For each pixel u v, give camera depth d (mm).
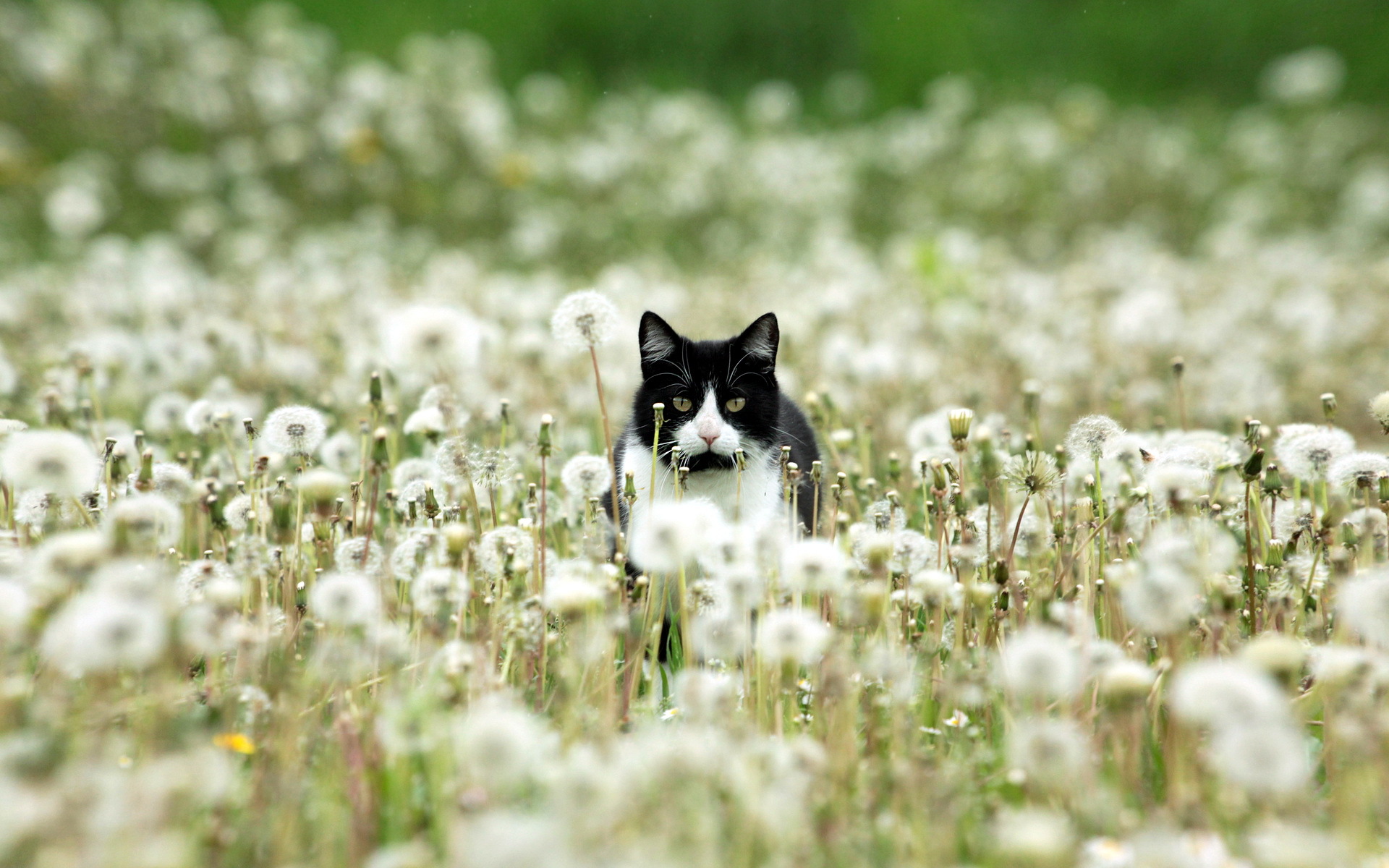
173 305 14070
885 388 12445
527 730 4348
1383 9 39219
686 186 26875
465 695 5098
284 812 4352
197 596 5656
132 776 4344
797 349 13906
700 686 4711
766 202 27422
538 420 10203
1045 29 39594
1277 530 6836
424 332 7555
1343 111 34406
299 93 27641
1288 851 3771
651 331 8656
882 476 9508
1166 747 5105
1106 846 4395
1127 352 14578
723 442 8250
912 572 6203
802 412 10086
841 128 34250
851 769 4953
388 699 4965
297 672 5375
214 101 26594
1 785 3590
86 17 27812
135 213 23438
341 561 5988
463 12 36531
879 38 37656
